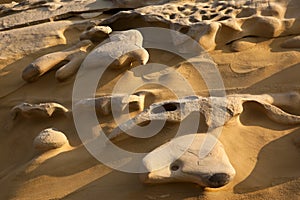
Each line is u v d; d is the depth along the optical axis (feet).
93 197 7.61
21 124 9.36
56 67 10.07
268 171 7.72
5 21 11.81
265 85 9.27
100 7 11.84
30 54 10.71
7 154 9.04
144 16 10.44
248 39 10.41
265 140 8.18
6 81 10.26
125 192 7.55
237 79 9.48
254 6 10.66
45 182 8.02
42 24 11.40
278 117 8.48
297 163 7.80
